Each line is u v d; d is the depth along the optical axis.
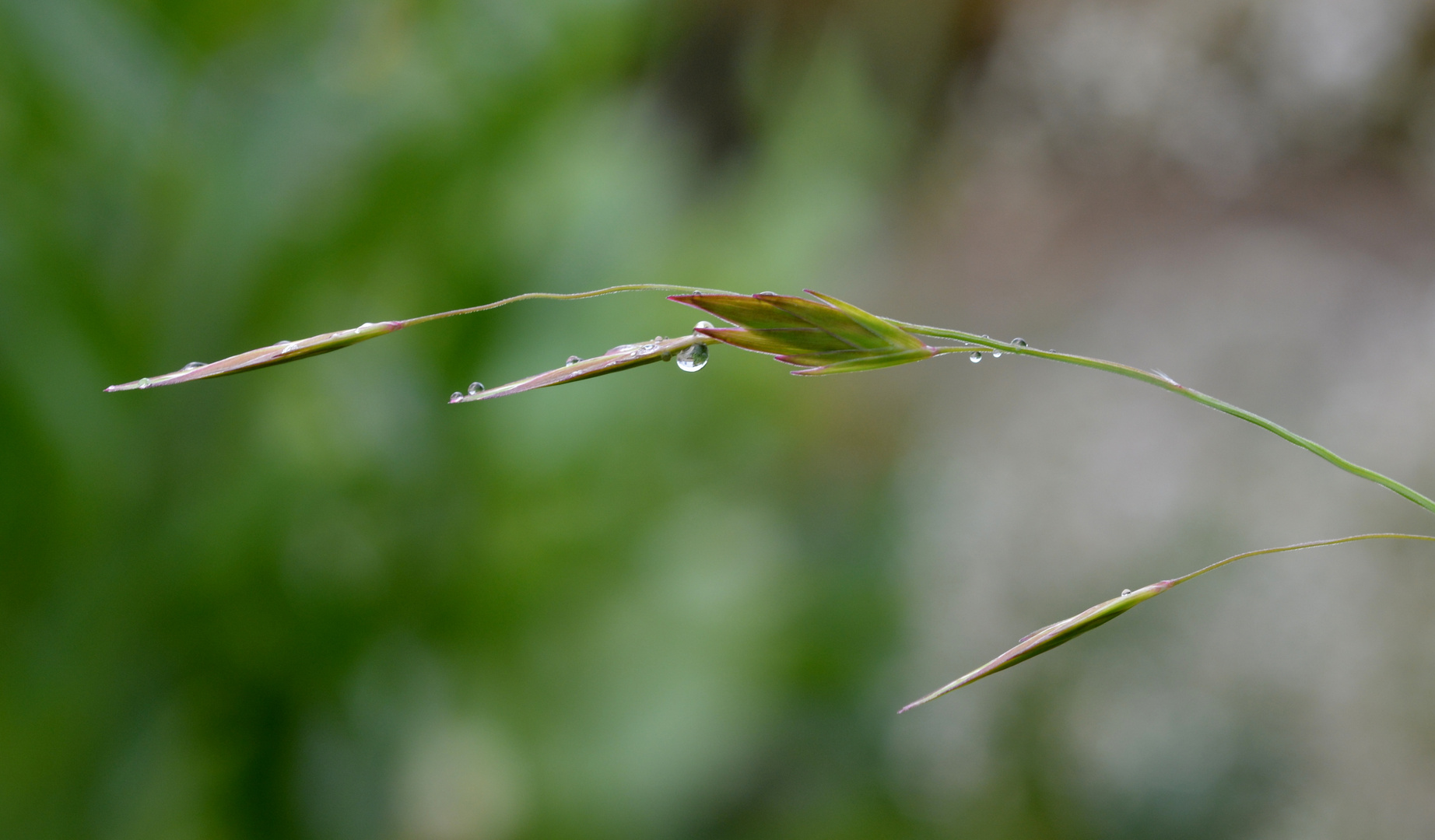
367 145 0.77
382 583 0.84
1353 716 1.37
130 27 0.71
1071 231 2.32
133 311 0.72
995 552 1.67
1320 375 1.79
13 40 0.66
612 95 1.04
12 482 0.69
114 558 0.72
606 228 0.97
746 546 1.13
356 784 0.79
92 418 0.71
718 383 1.11
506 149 0.84
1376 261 1.96
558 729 0.97
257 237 0.73
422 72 0.82
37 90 0.67
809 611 1.09
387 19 0.81
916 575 1.27
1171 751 0.92
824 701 1.04
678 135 2.17
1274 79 2.31
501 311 0.88
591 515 0.95
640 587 1.00
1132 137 2.46
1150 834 0.86
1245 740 0.93
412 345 0.87
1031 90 2.53
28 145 0.71
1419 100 2.17
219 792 0.77
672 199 1.23
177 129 0.72
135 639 0.73
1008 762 0.94
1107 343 1.98
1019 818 0.89
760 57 1.49
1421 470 1.60
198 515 0.73
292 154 0.76
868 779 0.99
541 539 0.92
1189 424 1.79
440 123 0.80
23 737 0.71
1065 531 1.68
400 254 0.85
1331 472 1.64
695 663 1.01
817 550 1.18
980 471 1.81
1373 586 1.49
